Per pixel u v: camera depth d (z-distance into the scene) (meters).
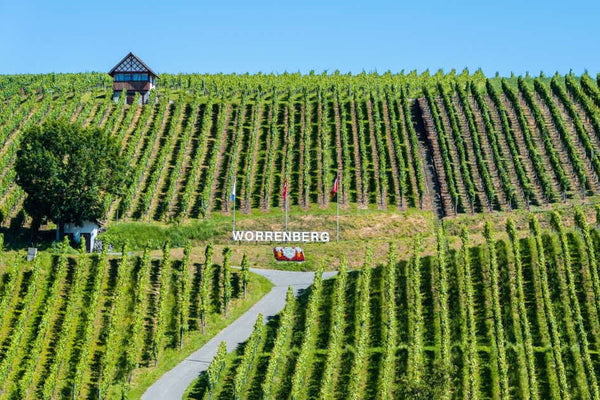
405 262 109.38
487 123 158.62
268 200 142.38
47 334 94.00
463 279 103.94
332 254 119.88
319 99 180.50
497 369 89.50
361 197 143.88
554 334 92.00
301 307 103.12
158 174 145.38
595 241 108.25
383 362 90.62
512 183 143.50
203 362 93.75
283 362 91.88
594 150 148.00
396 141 161.00
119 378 89.25
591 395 85.88
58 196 118.12
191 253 116.56
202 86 194.38
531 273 104.56
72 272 105.06
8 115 167.62
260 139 163.25
